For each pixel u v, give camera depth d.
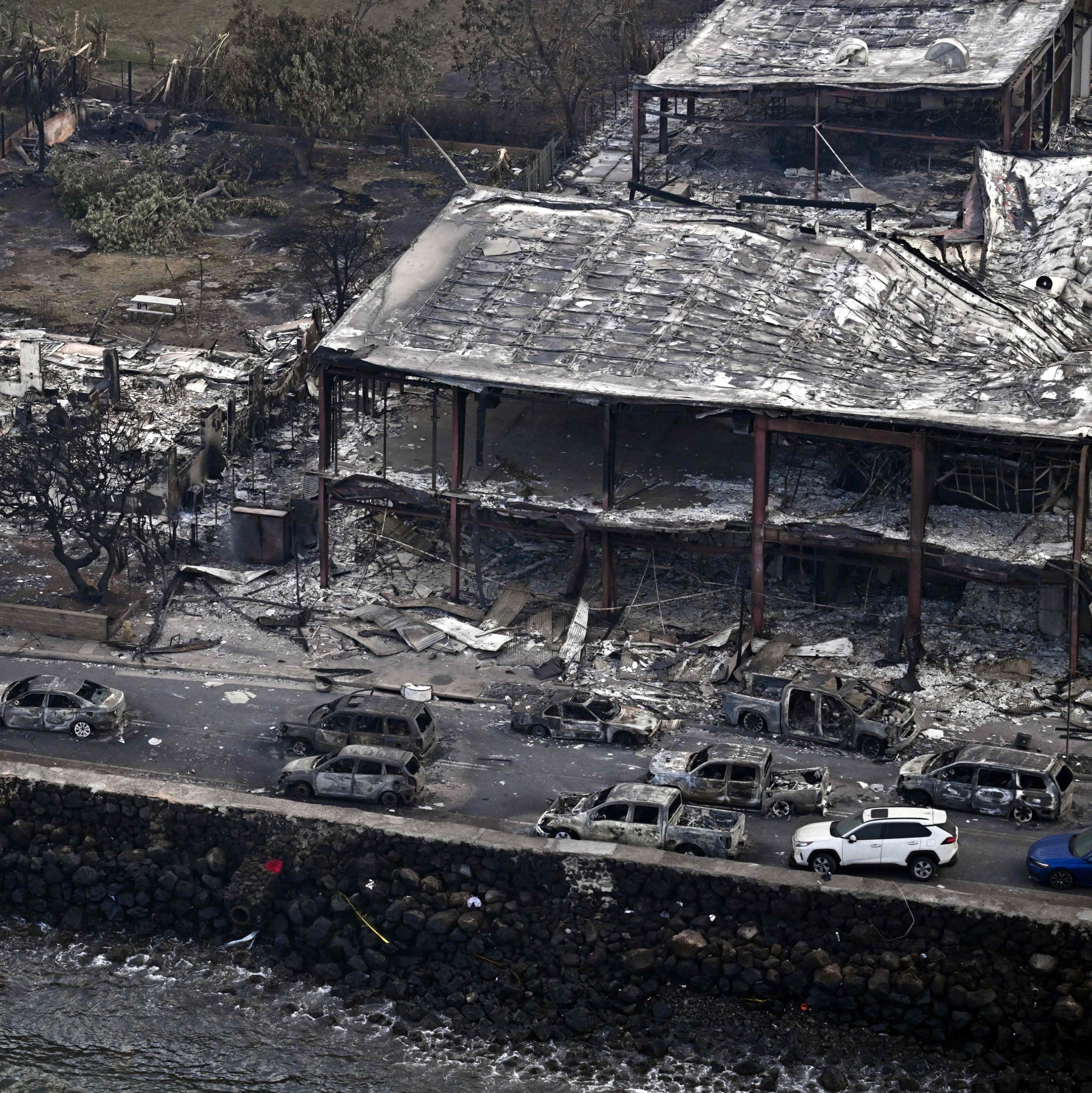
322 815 198.50
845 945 183.12
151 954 196.50
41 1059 182.38
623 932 188.62
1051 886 183.25
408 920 191.62
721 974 184.38
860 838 185.75
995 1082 172.88
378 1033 184.62
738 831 191.25
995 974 178.75
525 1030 182.75
